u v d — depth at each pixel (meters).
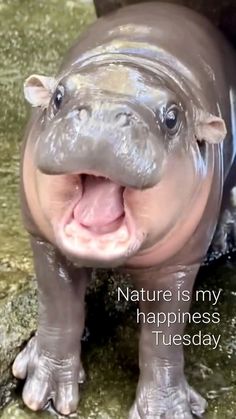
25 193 0.87
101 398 0.96
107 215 0.76
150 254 0.86
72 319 0.94
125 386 0.97
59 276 0.92
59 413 0.94
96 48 0.93
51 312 0.93
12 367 0.96
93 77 0.78
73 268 0.92
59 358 0.94
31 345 0.96
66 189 0.77
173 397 0.93
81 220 0.76
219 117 0.90
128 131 0.72
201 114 0.85
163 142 0.78
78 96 0.76
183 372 0.96
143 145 0.73
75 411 0.94
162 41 0.94
